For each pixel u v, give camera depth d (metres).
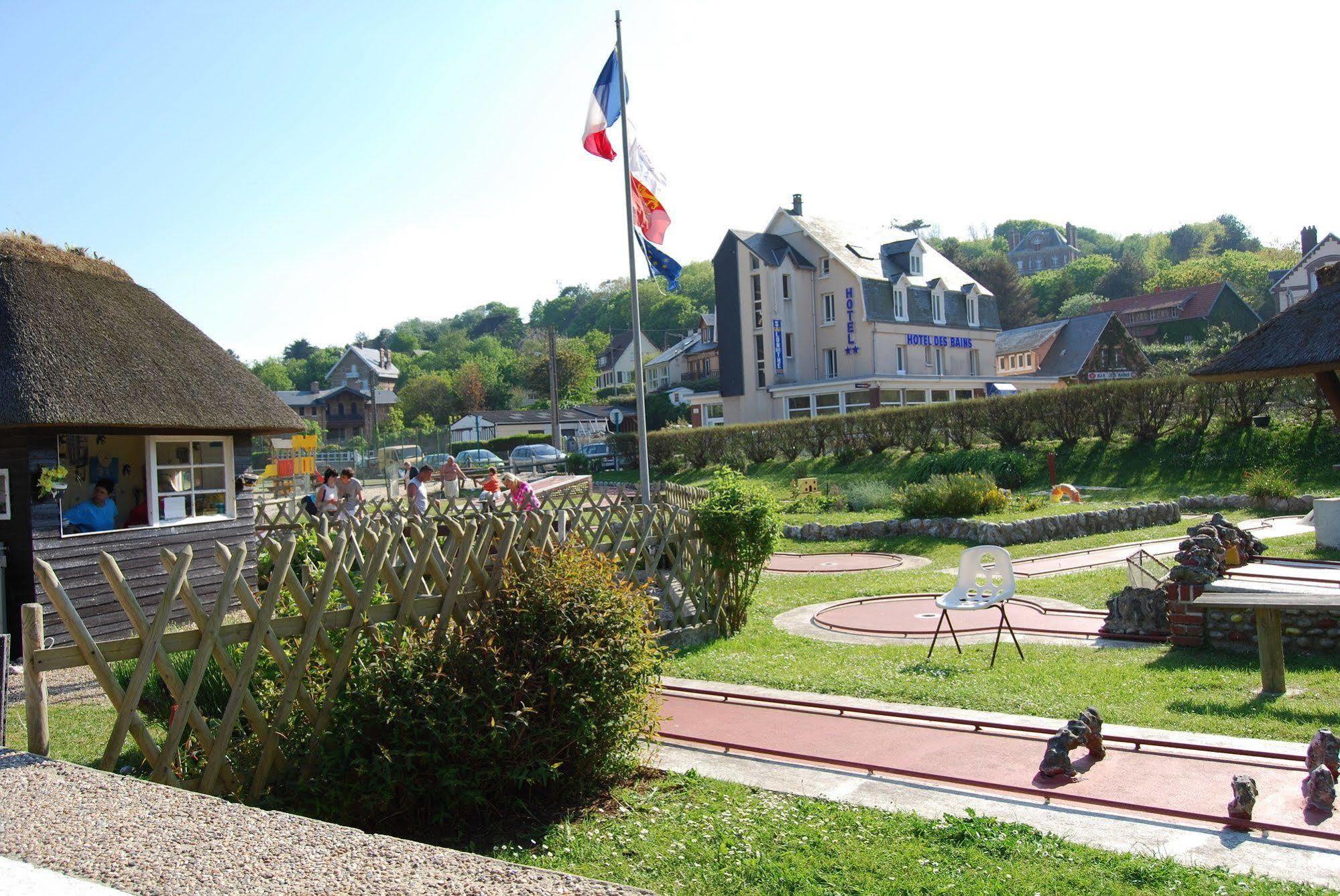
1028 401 31.78
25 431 11.31
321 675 5.70
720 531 11.56
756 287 52.31
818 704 7.99
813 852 4.98
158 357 13.23
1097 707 7.64
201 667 5.16
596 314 159.62
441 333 188.50
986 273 91.69
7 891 3.02
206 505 13.81
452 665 5.64
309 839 3.49
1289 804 5.31
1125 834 5.11
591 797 5.98
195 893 3.01
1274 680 7.89
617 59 17.34
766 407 52.28
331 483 18.31
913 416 34.12
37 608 4.63
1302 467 25.92
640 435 15.42
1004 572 9.81
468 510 17.88
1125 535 19.89
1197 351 71.12
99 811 3.77
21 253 12.52
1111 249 160.88
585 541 10.38
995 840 4.98
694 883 4.66
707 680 9.31
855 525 22.28
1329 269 13.84
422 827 5.50
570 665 5.84
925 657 10.20
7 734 7.63
